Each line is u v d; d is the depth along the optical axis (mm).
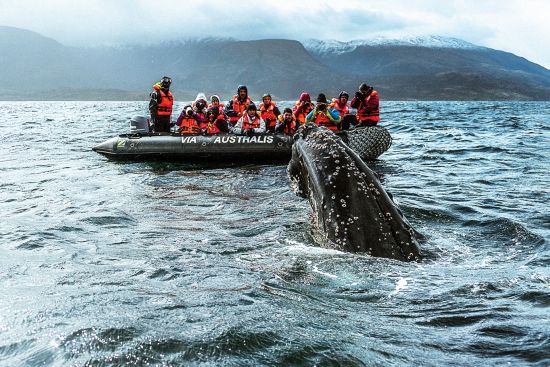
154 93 21391
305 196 8242
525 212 10148
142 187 13484
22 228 8773
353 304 5301
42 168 17125
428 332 4566
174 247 7738
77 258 7070
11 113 74500
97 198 11828
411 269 6422
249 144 19578
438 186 13484
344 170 7262
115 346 4105
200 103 21219
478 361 3949
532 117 56906
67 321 4645
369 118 21109
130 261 6934
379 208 7027
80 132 34000
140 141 19922
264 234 8516
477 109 91875
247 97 23656
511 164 17922
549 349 4113
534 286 5895
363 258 6629
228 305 5113
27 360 3938
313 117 19625
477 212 10109
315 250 7148
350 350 4105
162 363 3854
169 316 4762
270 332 4387
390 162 19125
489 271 6555
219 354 3986
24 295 5438
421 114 66750
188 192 12742
